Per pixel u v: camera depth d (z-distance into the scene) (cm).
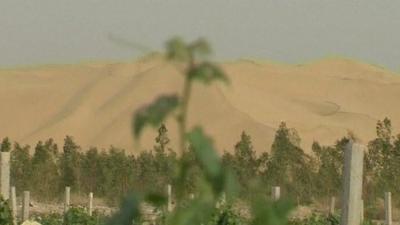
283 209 777
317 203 13825
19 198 14238
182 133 734
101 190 14625
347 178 2836
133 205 776
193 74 708
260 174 14612
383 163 13662
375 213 11700
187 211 745
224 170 743
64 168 15150
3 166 4912
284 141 14738
